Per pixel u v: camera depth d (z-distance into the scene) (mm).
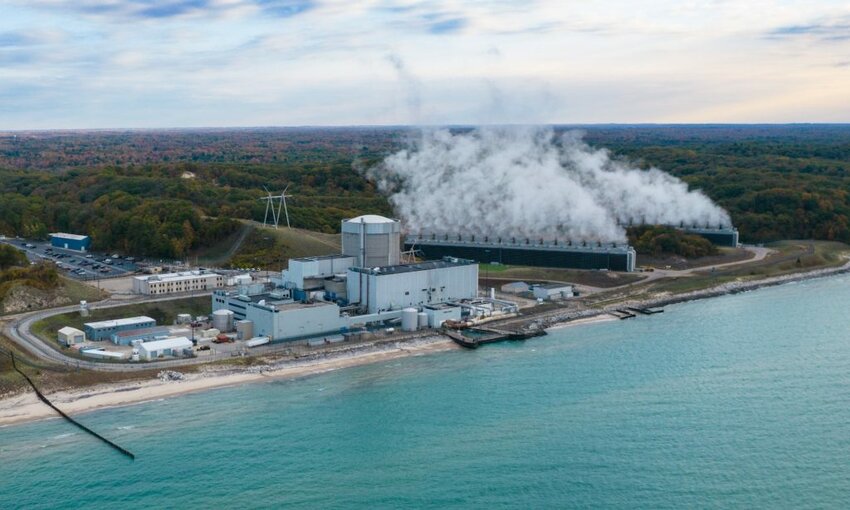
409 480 105562
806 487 104000
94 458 111062
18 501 99375
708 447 115312
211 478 105562
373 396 136375
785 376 146750
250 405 131375
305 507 98875
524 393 138125
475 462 110750
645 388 140625
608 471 108125
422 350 166125
